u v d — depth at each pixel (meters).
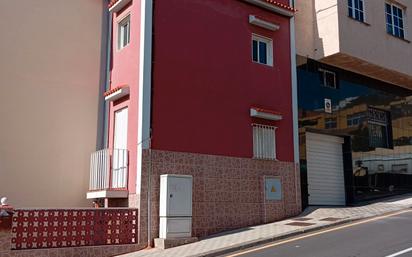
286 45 16.92
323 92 18.30
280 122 16.08
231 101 14.79
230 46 15.17
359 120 19.66
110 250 11.56
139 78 13.19
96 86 15.09
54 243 11.00
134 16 14.07
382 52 19.45
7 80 13.53
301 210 16.08
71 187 14.10
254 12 16.14
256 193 14.81
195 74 14.06
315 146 17.92
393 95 21.97
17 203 13.14
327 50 17.84
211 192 13.69
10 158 13.23
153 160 12.70
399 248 9.65
